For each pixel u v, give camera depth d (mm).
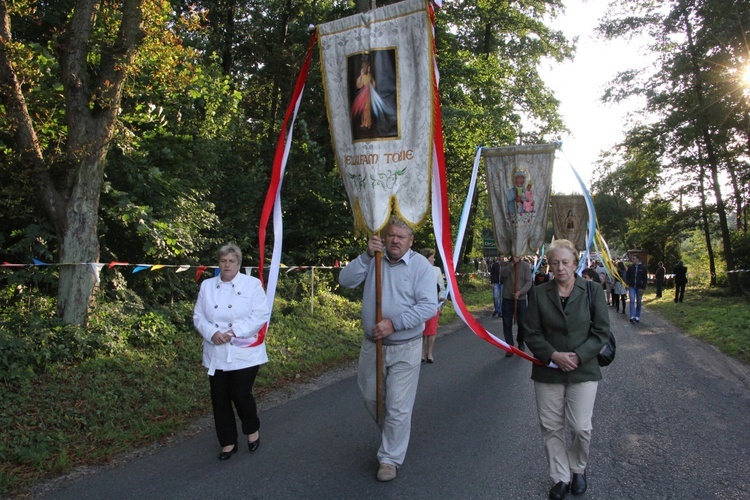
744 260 24266
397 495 3926
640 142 24234
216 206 12766
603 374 7836
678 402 6336
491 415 5820
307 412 5988
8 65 6746
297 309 11352
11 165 7387
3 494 3918
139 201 9344
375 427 5457
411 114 4488
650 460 4590
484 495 3924
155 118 9750
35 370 5961
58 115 8367
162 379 6594
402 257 4309
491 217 10352
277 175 5051
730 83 20891
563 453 3910
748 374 7852
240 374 4641
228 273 4664
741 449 4832
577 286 3881
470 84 22578
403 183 4520
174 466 4469
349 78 4641
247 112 21516
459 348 10148
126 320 7715
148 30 7629
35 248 7828
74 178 7164
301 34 18016
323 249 15445
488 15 22516
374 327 4164
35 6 9281
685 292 26234
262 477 4246
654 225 29078
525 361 8688
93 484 4121
